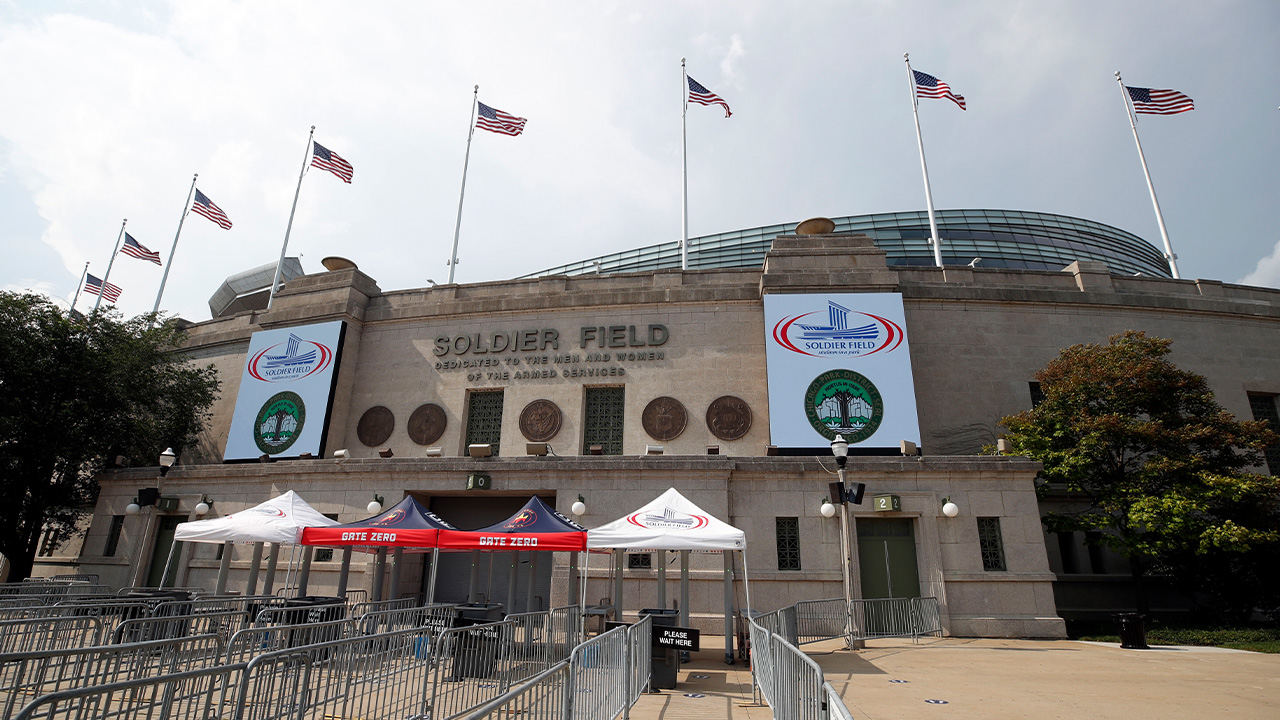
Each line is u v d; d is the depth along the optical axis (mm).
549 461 20109
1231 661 13648
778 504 19203
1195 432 19703
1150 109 31578
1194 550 19734
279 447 25531
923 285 26281
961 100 32781
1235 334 26734
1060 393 21266
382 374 27078
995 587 18094
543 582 22094
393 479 21141
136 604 12625
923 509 18750
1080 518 20703
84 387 24609
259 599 15039
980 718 8523
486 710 4113
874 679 11422
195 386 28609
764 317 24281
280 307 28469
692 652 14992
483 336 26797
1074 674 11992
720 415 24375
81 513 28250
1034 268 48375
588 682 6840
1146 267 53844
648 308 26141
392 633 7973
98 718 5176
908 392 22906
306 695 6738
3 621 8852
